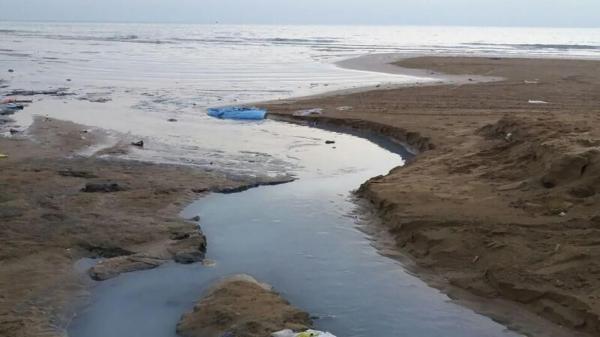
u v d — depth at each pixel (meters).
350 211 13.16
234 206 13.56
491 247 10.11
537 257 9.61
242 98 29.45
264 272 10.23
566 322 8.26
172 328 8.52
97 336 8.33
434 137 19.16
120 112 25.19
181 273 10.16
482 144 16.39
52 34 107.00
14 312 8.70
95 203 13.05
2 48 62.81
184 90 32.03
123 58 51.88
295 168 17.08
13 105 25.41
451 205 11.94
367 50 70.12
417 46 83.38
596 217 10.30
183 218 12.57
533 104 25.64
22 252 10.53
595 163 11.48
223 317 8.38
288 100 28.41
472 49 75.31
